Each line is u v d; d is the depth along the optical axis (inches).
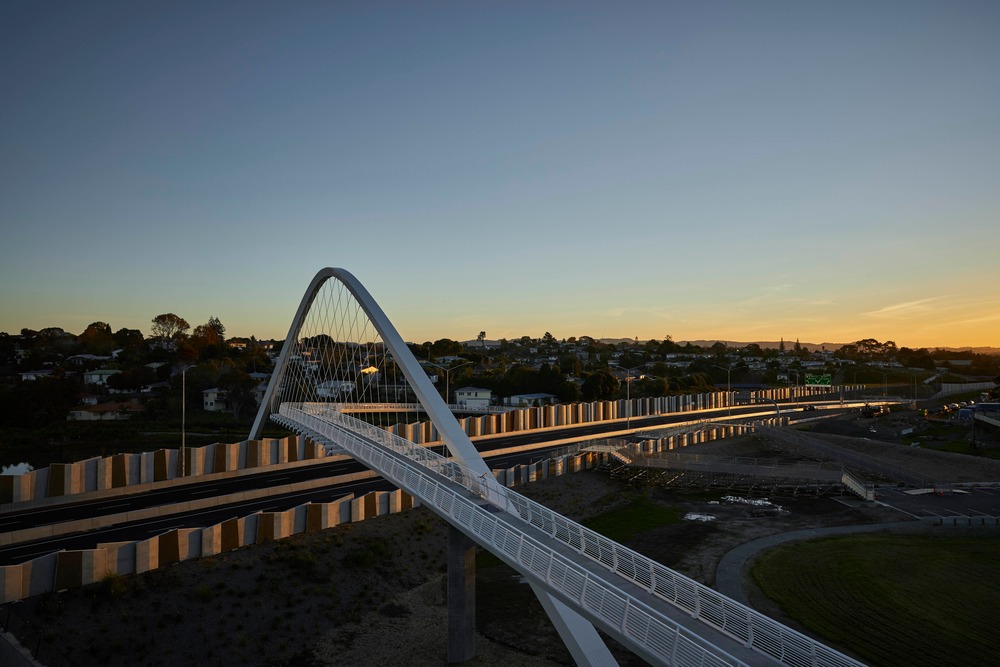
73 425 2792.8
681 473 2485.2
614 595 758.5
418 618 1274.6
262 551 1364.4
